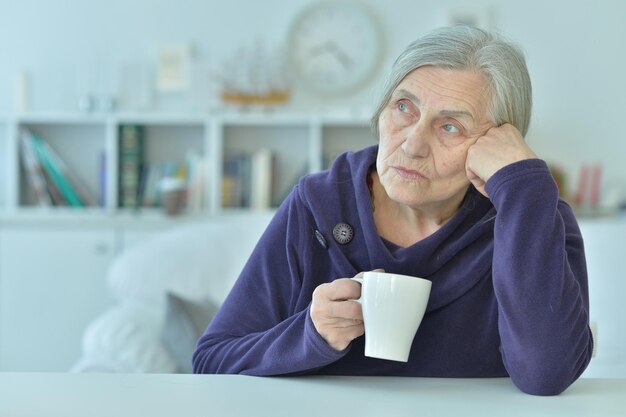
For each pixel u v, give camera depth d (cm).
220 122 454
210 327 134
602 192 462
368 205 131
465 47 118
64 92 469
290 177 471
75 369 275
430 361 129
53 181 457
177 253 331
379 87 123
